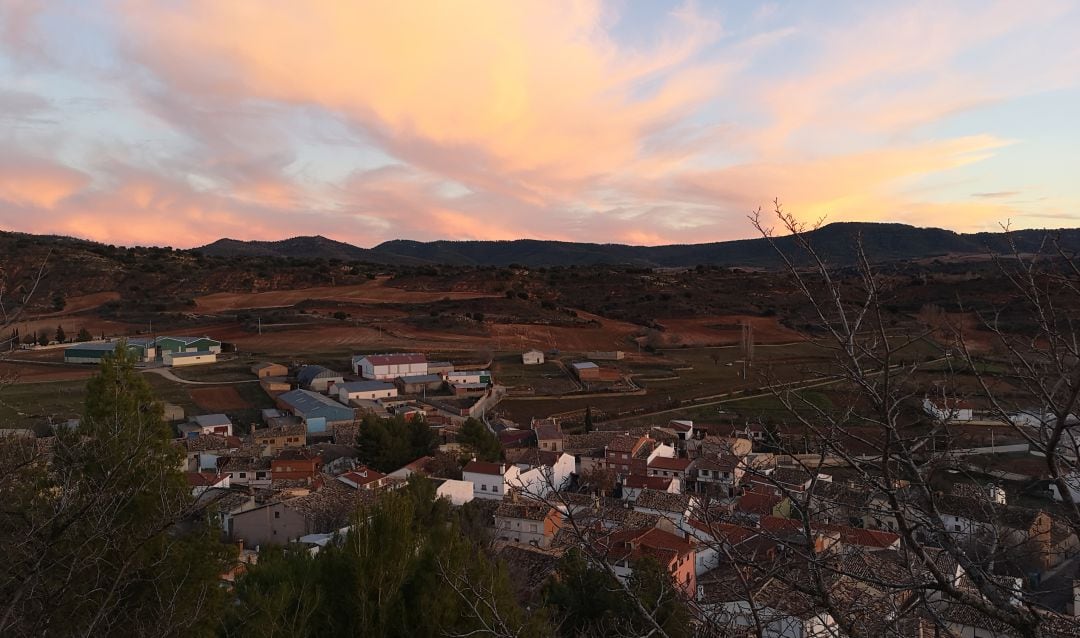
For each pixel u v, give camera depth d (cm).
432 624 1162
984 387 556
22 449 985
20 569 814
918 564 596
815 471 582
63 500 905
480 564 1292
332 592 1291
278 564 1391
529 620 1245
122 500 1076
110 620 1081
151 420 1489
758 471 641
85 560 887
